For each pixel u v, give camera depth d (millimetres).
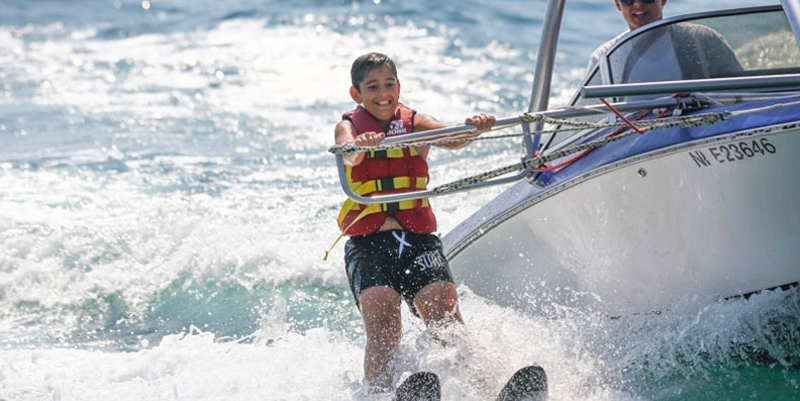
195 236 24812
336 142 15367
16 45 54562
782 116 14383
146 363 17016
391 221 15430
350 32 53812
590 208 16422
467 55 48656
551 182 17125
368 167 15430
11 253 24000
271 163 32531
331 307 21234
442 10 57812
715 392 15172
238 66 47469
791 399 14820
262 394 15281
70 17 61906
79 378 16594
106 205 27984
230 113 39000
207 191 29516
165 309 21484
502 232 17875
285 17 57625
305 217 26938
